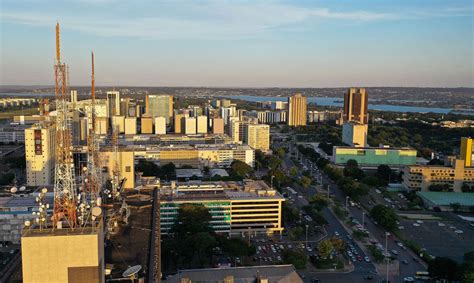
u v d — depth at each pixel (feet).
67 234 461.37
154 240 640.99
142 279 504.43
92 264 465.88
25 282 458.09
